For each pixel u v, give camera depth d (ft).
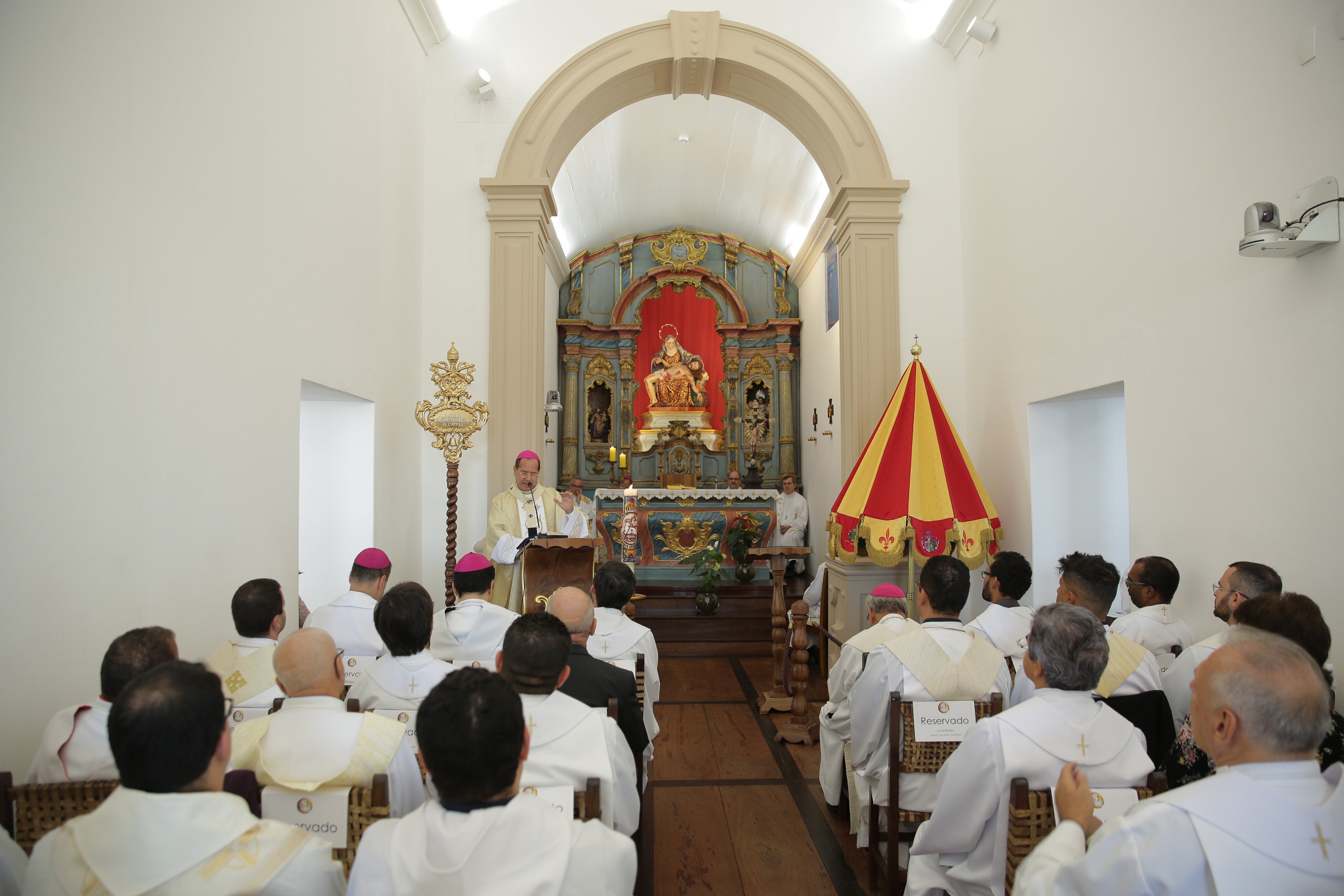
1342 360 8.75
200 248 10.54
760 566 31.50
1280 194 9.68
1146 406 12.59
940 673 9.30
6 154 7.41
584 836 4.82
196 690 4.49
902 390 17.13
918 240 21.03
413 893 4.42
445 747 4.57
